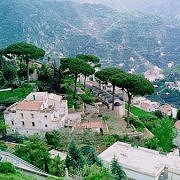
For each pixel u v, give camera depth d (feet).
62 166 235.40
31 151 249.34
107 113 388.16
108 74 423.23
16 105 335.26
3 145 273.33
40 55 444.96
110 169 229.25
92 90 491.72
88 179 192.34
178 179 239.30
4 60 467.11
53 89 412.36
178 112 554.05
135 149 272.10
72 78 474.49
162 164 247.91
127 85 349.00
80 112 356.79
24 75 458.91
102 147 293.84
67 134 310.04
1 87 426.10
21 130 325.21
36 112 318.24
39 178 196.34
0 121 338.34
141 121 400.06
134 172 239.91
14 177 180.34
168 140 344.69
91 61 495.00
